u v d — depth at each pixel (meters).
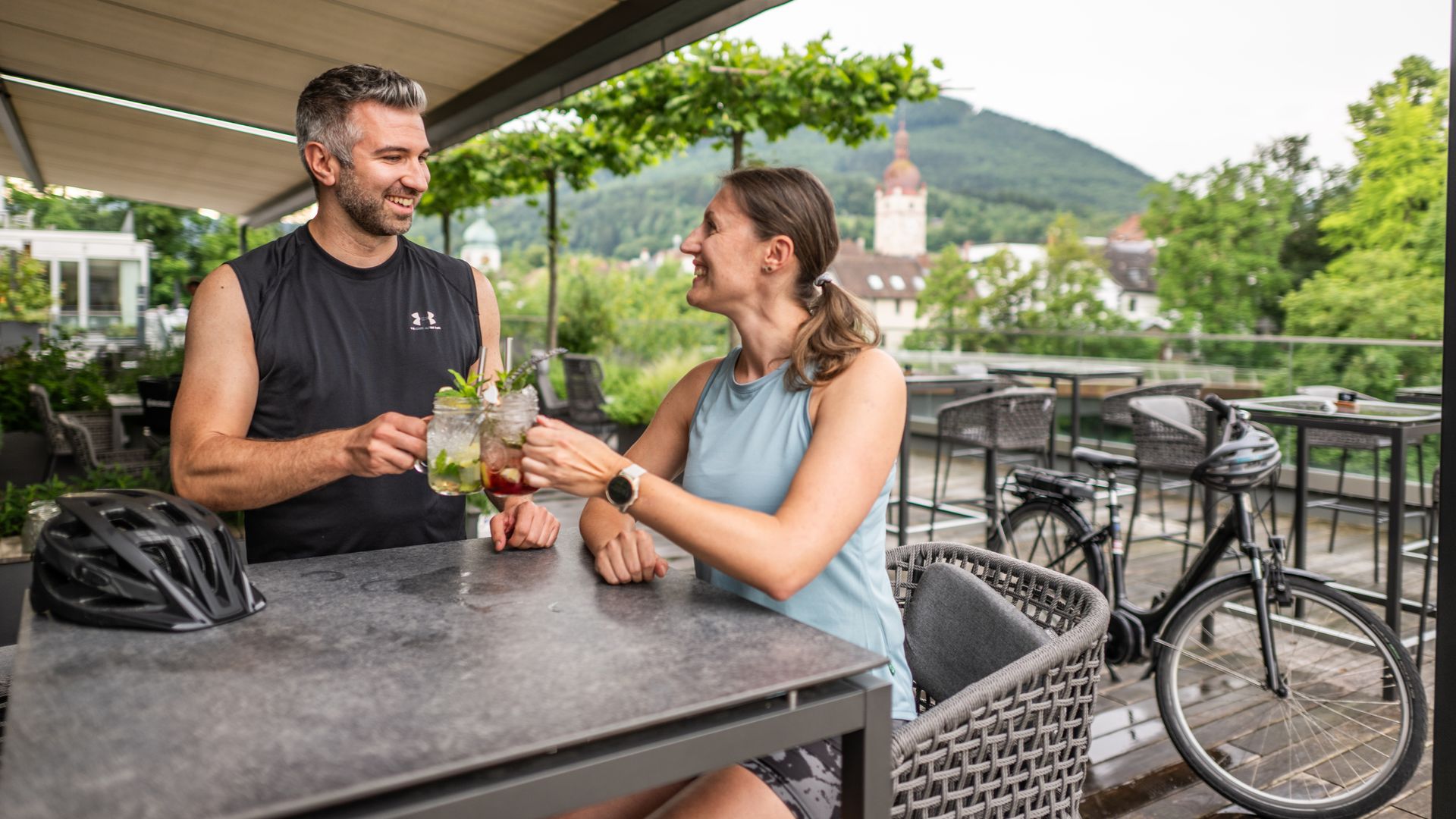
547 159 9.22
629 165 8.98
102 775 0.74
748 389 1.46
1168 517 5.98
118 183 9.03
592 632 1.08
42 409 5.48
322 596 1.20
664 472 1.66
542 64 3.79
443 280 1.88
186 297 17.56
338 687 0.91
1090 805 2.40
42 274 14.83
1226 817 2.35
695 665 0.97
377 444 1.29
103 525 1.08
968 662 1.46
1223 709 2.94
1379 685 3.07
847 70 6.17
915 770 1.12
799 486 1.26
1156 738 2.76
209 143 6.68
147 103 5.37
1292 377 6.51
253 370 1.68
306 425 1.72
